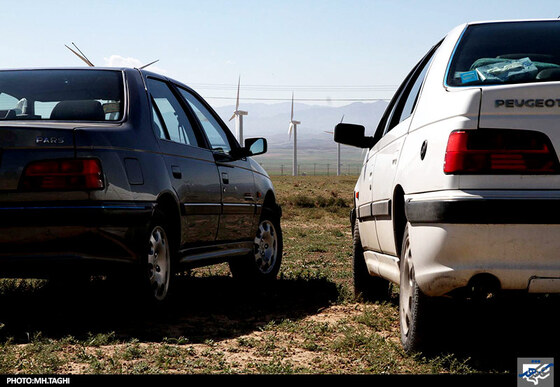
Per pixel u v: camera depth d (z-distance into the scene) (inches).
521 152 153.9
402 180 184.7
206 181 261.0
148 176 221.9
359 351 192.5
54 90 235.5
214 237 270.5
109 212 202.8
